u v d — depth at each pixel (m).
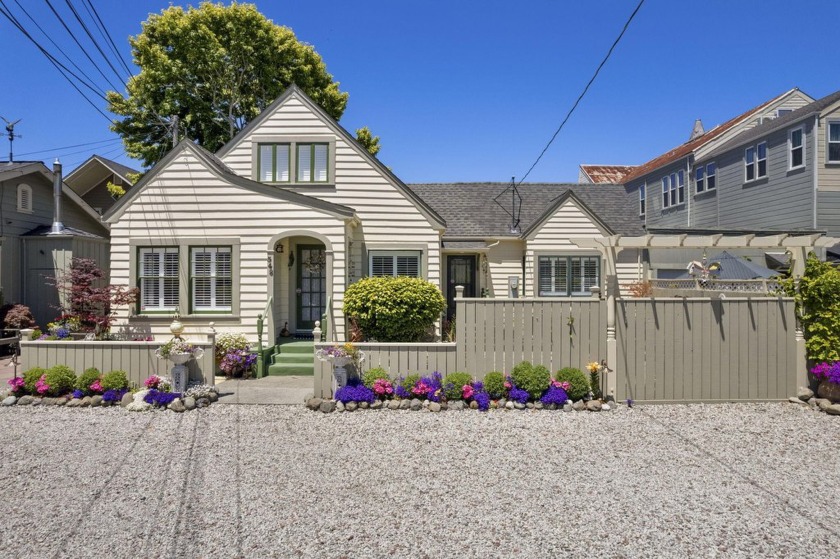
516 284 15.76
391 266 13.27
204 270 11.61
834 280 8.45
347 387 8.34
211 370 8.96
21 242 14.55
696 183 23.22
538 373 8.30
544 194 18.53
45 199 15.79
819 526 4.55
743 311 8.77
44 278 14.48
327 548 4.16
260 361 10.57
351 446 6.55
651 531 4.45
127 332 11.53
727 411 8.23
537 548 4.17
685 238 8.68
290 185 13.23
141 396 8.31
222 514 4.72
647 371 8.65
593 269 15.69
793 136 17.84
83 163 20.20
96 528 4.46
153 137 23.84
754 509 4.87
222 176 11.53
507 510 4.82
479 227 16.45
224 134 23.64
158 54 21.42
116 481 5.46
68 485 5.36
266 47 22.70
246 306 11.48
